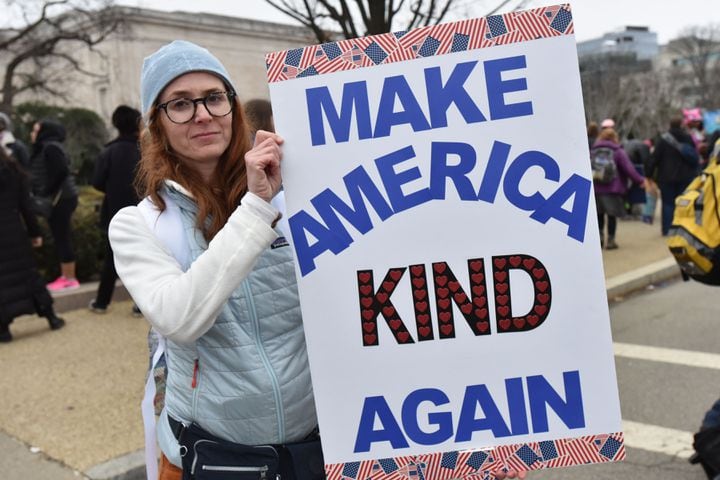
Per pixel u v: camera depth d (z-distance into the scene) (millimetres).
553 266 1563
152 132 1687
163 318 1483
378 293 1587
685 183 10297
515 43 1546
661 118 38750
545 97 1547
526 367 1579
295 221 1587
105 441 3748
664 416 4172
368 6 5984
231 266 1473
